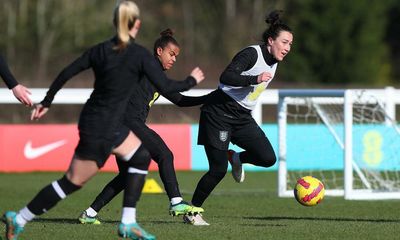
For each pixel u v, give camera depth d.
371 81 141.50
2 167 59.00
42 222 29.72
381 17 147.62
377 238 24.98
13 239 22.09
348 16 142.12
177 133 61.66
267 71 27.91
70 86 77.62
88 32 129.25
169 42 28.64
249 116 28.83
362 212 35.50
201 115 28.75
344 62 141.25
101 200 28.94
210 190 29.00
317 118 59.25
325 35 141.75
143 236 21.94
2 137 58.94
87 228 27.23
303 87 86.75
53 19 126.75
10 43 124.50
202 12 154.50
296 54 141.12
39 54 125.00
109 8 132.12
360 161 52.94
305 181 29.02
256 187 51.66
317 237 25.12
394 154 52.44
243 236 25.22
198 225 28.22
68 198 42.47
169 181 28.11
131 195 22.03
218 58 144.25
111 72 21.17
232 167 30.27
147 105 28.28
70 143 59.97
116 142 21.56
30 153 59.44
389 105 54.41
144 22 137.38
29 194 44.75
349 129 41.88
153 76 21.31
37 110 21.86
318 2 142.38
